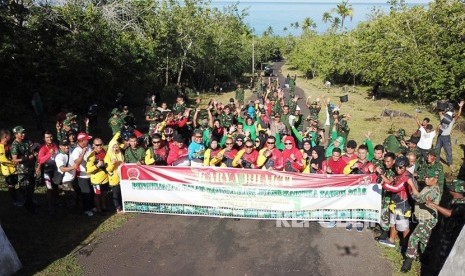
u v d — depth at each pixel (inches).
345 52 1446.9
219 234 318.3
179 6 1211.9
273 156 341.1
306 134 432.5
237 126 449.7
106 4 1035.9
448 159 471.2
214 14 1573.6
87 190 344.2
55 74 719.7
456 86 805.9
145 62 936.3
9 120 677.3
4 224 326.0
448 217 249.1
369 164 318.7
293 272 266.1
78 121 631.2
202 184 338.3
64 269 268.2
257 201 334.3
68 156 340.2
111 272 266.8
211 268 271.0
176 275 263.0
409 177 277.6
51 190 345.4
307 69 1967.3
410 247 261.3
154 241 307.4
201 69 1402.6
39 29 735.7
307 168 342.6
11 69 666.2
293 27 5201.8
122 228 327.6
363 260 280.8
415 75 882.1
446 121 462.3
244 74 2169.0
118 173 345.4
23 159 333.1
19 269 265.9
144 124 752.3
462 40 842.8
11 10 697.0
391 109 920.9
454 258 216.1
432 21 913.5
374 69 1078.4
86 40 759.1
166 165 360.5
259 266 273.1
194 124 517.7
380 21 1141.1
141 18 1093.8
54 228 326.0
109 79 791.1
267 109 624.1
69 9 797.9
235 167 347.9
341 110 944.3
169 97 1110.4
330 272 265.7
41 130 630.5
